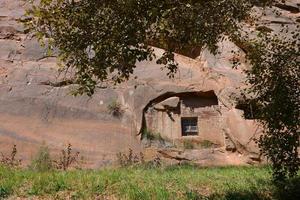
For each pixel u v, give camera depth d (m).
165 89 19.45
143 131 18.81
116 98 19.03
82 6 9.10
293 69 10.32
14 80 19.05
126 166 17.19
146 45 9.24
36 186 10.87
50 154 17.45
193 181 12.44
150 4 8.84
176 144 18.89
